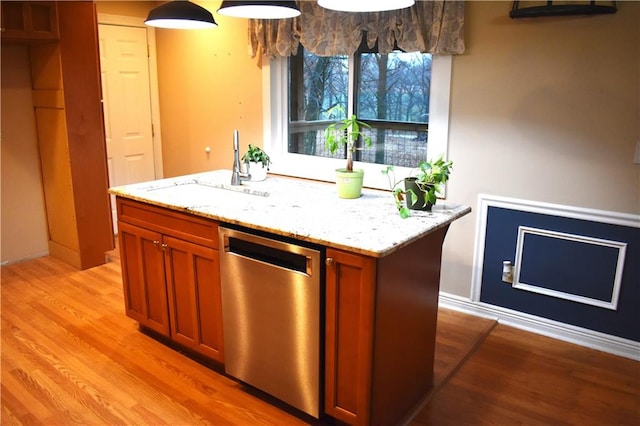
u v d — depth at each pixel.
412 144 3.50
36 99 3.99
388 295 1.99
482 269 3.21
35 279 3.81
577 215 2.81
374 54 3.54
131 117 4.72
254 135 4.22
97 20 4.04
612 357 2.78
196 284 2.54
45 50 3.76
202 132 4.61
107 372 2.60
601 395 2.44
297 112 4.08
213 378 2.56
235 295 2.33
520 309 3.12
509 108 2.93
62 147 3.85
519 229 3.02
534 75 2.82
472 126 3.08
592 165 2.73
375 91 3.60
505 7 2.84
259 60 4.04
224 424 2.21
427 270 2.28
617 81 2.59
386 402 2.12
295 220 2.20
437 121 3.19
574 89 2.72
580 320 2.91
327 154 3.96
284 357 2.20
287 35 3.71
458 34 2.96
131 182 4.84
